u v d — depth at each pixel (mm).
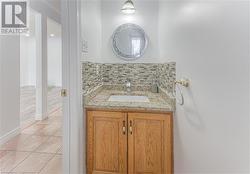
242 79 678
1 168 1960
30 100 5684
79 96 1591
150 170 1654
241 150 691
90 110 1699
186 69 1258
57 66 8789
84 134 1704
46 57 3826
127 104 1670
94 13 2062
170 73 1705
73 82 1563
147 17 2322
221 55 817
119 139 1677
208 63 938
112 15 2357
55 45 8711
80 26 1583
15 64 2867
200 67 1030
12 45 2799
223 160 817
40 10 3561
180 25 1396
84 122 1704
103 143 1698
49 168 1962
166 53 1873
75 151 1599
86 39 1780
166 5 1866
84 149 1702
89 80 1884
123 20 2350
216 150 875
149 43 2334
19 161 2100
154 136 1635
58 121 3605
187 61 1237
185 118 1295
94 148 1710
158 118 1619
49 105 5004
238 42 698
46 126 3307
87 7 1801
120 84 2402
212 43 893
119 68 2389
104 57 2393
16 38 2889
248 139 651
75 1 1518
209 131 941
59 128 3205
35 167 1979
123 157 1678
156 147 1638
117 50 2365
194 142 1138
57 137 2801
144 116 1638
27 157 2193
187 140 1262
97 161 1713
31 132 3008
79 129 1607
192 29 1144
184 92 1302
